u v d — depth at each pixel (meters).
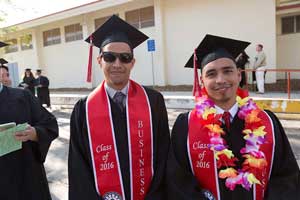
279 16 15.65
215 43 2.42
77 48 21.47
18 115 2.68
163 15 16.70
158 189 2.44
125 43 2.48
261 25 14.07
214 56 2.35
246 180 2.13
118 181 2.39
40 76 14.02
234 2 14.56
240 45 2.44
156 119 2.54
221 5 14.91
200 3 15.48
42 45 24.02
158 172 2.45
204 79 2.37
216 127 2.25
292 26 15.48
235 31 14.73
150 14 17.45
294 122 8.61
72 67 22.09
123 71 2.44
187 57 16.28
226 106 2.35
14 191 2.61
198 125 2.35
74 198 2.41
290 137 7.21
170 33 16.64
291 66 15.70
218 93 2.28
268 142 2.27
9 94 2.72
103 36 2.70
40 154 2.75
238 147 2.27
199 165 2.30
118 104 2.51
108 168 2.39
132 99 2.50
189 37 16.08
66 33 22.08
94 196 2.35
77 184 2.40
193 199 2.21
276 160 2.28
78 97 14.53
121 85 2.51
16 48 26.00
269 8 13.80
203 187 2.30
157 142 2.54
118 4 17.66
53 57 23.36
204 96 2.42
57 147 7.73
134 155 2.41
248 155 2.17
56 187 5.34
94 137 2.42
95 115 2.44
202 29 15.62
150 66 17.59
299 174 2.29
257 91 12.95
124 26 2.63
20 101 2.73
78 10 19.53
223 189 2.24
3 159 2.57
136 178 2.41
